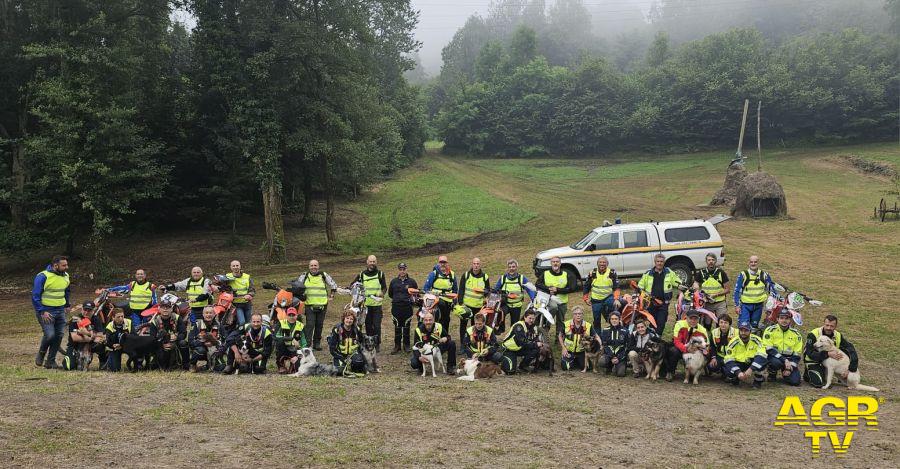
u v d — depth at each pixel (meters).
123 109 25.19
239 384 9.15
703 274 12.51
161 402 7.89
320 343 12.88
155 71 31.69
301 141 28.38
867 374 10.60
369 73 30.78
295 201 40.44
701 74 80.31
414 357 10.62
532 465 6.18
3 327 16.30
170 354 10.71
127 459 5.89
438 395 8.95
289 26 26.03
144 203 34.84
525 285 11.86
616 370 10.62
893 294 16.97
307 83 28.98
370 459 6.20
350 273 25.06
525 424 7.61
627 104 88.00
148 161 26.44
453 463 6.18
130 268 27.52
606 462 6.36
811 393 9.54
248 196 36.41
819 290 17.62
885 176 48.16
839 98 72.00
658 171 65.62
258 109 27.20
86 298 21.28
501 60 110.25
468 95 93.62
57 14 27.22
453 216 40.09
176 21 35.50
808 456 6.74
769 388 9.83
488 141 91.50
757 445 7.07
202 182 36.09
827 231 28.95
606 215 38.97
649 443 7.03
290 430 7.04
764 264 22.02
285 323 10.61
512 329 10.87
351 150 31.53
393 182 57.47
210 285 12.02
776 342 10.17
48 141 24.62
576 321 10.94
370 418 7.66
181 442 6.44
